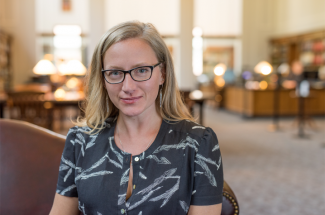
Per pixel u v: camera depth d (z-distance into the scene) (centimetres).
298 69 952
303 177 374
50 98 482
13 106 458
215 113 981
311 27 1082
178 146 99
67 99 475
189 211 98
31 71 1098
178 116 107
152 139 101
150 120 103
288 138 597
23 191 131
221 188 99
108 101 108
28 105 462
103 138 104
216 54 1408
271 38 1272
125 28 96
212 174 98
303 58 1120
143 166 96
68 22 1295
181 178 96
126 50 94
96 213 97
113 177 97
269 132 658
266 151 498
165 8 1324
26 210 129
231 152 491
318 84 910
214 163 99
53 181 133
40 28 1288
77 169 102
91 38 837
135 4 1312
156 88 99
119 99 97
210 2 1345
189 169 98
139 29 97
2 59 1030
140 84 95
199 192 96
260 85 884
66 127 691
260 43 1289
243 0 1273
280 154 480
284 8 1219
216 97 1057
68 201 105
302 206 292
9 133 135
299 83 704
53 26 1294
